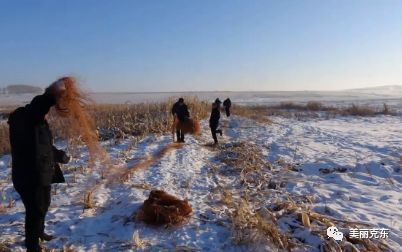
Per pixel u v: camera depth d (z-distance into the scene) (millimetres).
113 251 5473
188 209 6590
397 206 7652
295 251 5320
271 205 7137
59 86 5258
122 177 9320
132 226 6262
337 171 10883
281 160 12125
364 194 8523
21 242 5742
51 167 5328
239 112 33406
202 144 15805
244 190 8672
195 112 25016
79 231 6176
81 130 6891
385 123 28578
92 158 7262
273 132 20500
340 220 6273
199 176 9945
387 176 10297
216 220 6461
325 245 5277
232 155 12844
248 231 5699
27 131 5086
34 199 5117
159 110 22547
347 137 18375
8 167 11445
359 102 77562
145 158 11922
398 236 5930
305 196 8062
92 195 7953
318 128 22531
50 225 6395
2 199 7945
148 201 6586
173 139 15820
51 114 6051
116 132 16891
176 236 5922
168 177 9680
